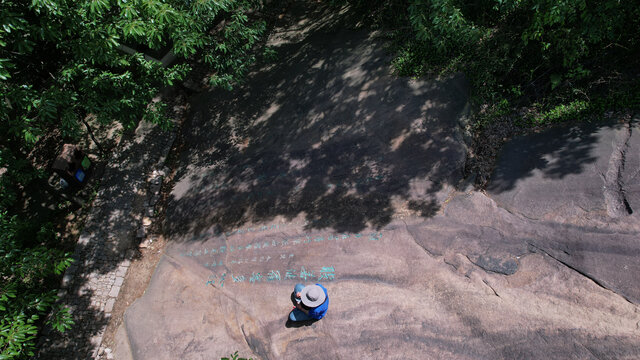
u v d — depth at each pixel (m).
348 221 8.74
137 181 11.07
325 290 7.33
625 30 8.09
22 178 9.99
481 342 6.46
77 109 10.43
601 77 8.13
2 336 5.73
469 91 9.62
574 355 5.89
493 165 8.59
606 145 7.61
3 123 7.95
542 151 8.21
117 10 8.18
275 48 13.33
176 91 12.77
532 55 9.13
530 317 6.45
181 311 8.62
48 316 9.14
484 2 9.70
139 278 9.59
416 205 8.54
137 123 12.02
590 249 6.75
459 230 7.88
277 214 9.44
